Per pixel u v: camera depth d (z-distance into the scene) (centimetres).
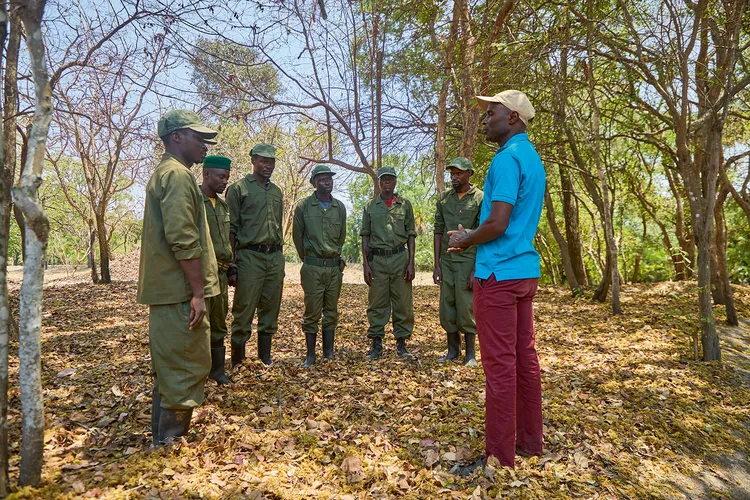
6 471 208
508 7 592
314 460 269
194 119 282
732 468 302
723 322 646
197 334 265
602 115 847
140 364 459
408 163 1043
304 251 494
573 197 1283
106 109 1062
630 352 529
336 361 500
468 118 700
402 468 266
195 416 321
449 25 719
